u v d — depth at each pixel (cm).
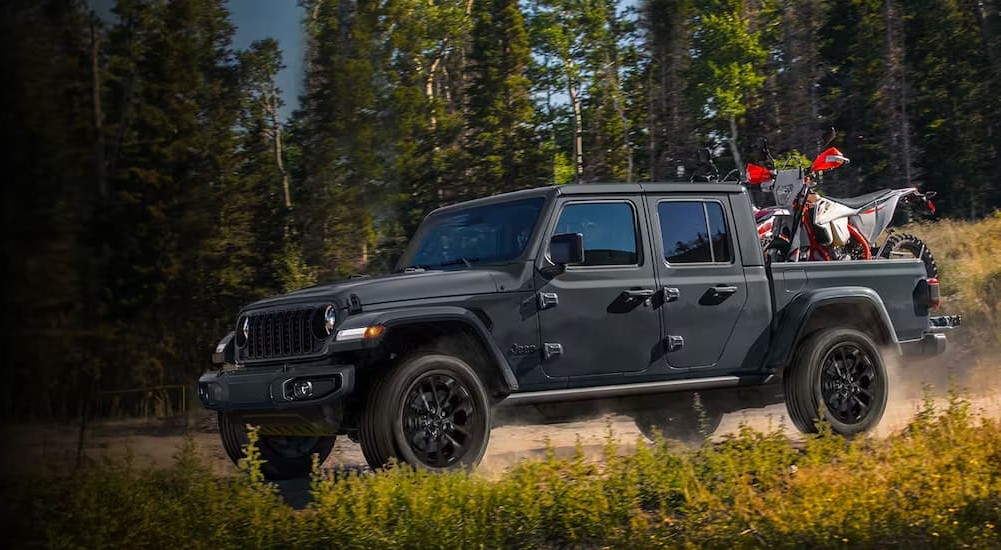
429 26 6000
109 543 444
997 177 5462
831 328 719
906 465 522
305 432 586
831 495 470
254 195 1216
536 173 5500
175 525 455
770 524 439
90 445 605
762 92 6375
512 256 632
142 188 750
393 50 4822
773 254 980
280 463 680
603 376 635
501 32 5500
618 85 6194
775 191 1009
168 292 809
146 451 661
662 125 5881
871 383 724
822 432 617
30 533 303
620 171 6019
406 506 462
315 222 1798
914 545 424
